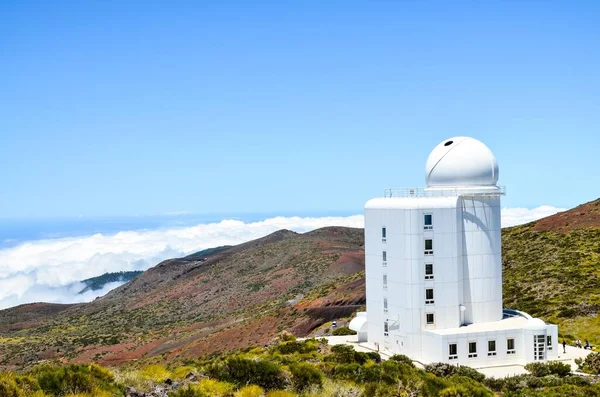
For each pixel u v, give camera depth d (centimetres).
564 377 3969
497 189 5200
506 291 7925
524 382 3731
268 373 2597
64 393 2077
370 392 2612
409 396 2678
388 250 5094
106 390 2134
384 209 5134
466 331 4688
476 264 5106
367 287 5375
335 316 9206
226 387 2425
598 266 8131
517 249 10406
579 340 5491
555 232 10706
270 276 18138
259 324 10131
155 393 2294
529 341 4678
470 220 5109
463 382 3172
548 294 7331
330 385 2666
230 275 19762
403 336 4891
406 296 4884
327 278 16725
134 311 18262
